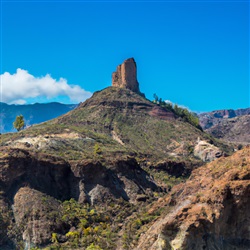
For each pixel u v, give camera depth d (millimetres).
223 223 75125
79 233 98938
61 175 119562
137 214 103125
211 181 84438
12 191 110062
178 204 84562
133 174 133500
